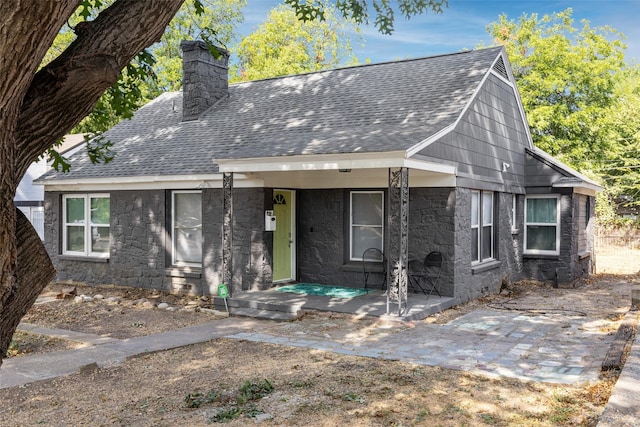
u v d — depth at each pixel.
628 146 25.78
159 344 8.13
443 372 6.43
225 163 10.70
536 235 15.17
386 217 11.84
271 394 5.67
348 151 9.21
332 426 4.77
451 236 11.01
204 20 27.98
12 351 7.76
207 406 5.39
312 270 12.66
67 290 12.81
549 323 9.46
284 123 12.92
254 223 11.97
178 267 13.11
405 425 4.76
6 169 2.39
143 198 13.54
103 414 5.26
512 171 14.36
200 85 15.38
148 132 15.66
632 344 6.72
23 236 2.77
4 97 2.28
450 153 10.83
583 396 5.45
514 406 5.20
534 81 24.28
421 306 10.16
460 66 13.18
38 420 5.13
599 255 23.03
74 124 2.94
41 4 2.19
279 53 30.97
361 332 8.77
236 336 8.70
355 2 7.07
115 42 2.97
